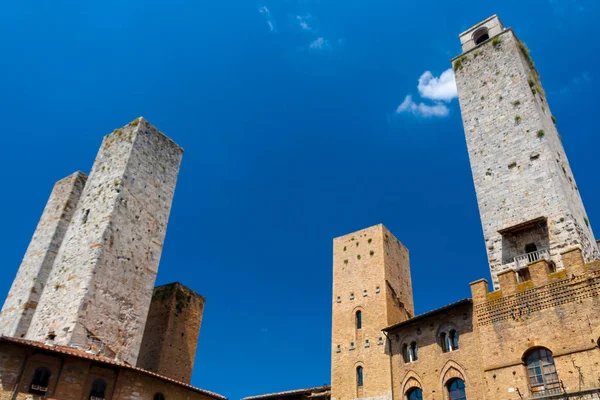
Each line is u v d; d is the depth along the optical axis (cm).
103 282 3719
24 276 4484
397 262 5350
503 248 3728
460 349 3559
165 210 4575
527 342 3081
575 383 2739
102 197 4169
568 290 3009
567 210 3531
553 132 4291
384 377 4203
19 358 2758
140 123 4559
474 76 4769
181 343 5009
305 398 4850
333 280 5341
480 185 4141
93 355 3191
